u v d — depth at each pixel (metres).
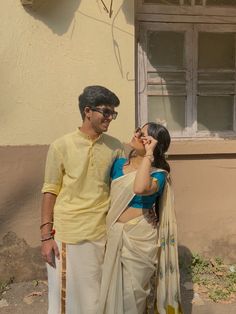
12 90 3.57
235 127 4.30
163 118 4.16
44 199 2.66
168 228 2.76
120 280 2.65
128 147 3.78
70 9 3.57
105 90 2.56
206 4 4.07
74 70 3.64
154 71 4.08
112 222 2.67
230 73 4.23
